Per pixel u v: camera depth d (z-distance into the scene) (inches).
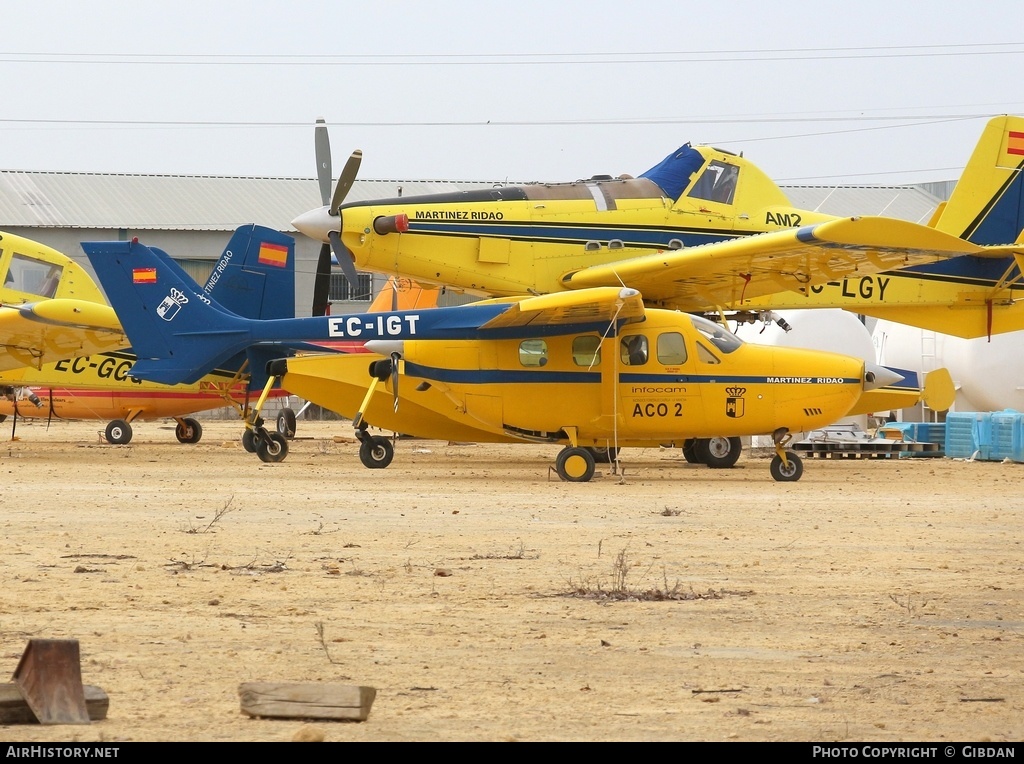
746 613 792.3
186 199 5526.6
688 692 601.3
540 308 1738.4
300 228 2299.5
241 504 1402.6
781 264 2230.6
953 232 2637.8
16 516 1254.9
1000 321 2694.4
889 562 1009.5
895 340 3292.3
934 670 651.5
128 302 2068.2
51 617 742.5
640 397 1839.3
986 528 1251.2
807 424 1857.8
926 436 2704.2
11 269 2640.3
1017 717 565.0
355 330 1892.2
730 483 1829.5
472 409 1862.7
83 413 2842.0
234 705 560.1
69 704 526.9
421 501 1466.5
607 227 2377.0
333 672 627.5
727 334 1884.8
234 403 2652.6
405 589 855.7
